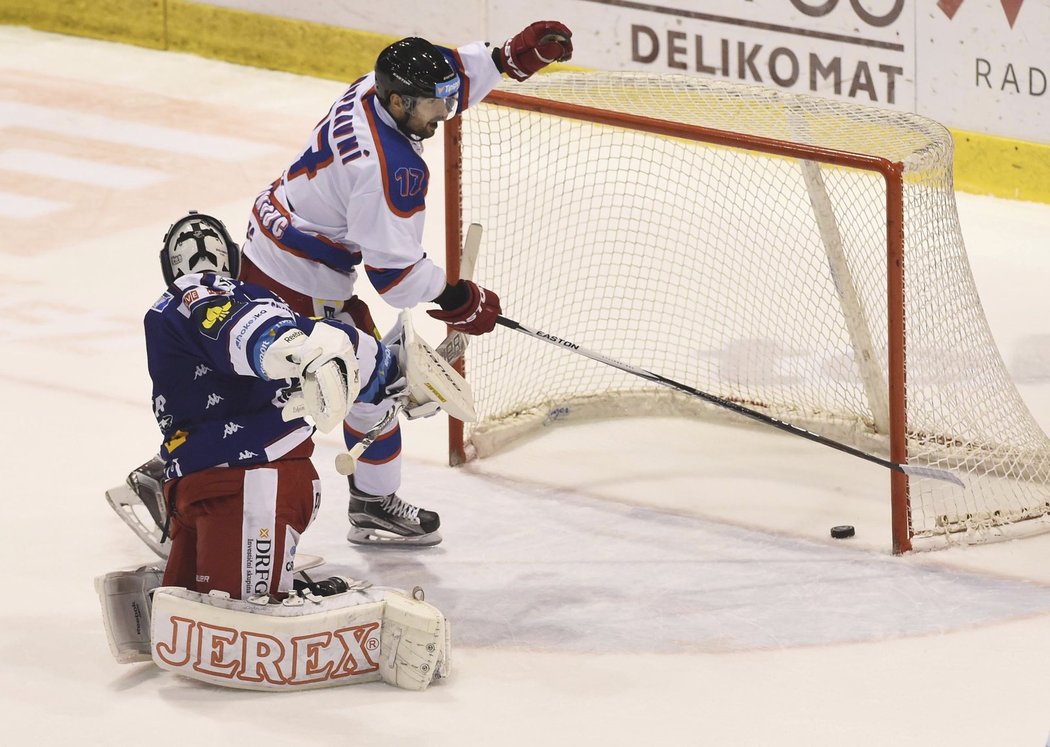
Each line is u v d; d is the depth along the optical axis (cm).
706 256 2425
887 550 1697
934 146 1769
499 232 2522
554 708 1354
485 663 1445
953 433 1880
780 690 1385
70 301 2445
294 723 1324
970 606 1555
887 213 1630
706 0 3058
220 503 1378
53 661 1440
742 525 1772
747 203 2564
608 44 3184
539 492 1867
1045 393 2150
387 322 2383
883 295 2211
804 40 2995
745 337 2206
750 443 2019
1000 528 1730
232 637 1362
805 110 1958
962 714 1337
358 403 1642
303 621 1364
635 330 2236
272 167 3005
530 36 1587
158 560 1653
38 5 3694
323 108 3328
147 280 2530
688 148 2714
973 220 2856
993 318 2428
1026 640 1479
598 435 2050
